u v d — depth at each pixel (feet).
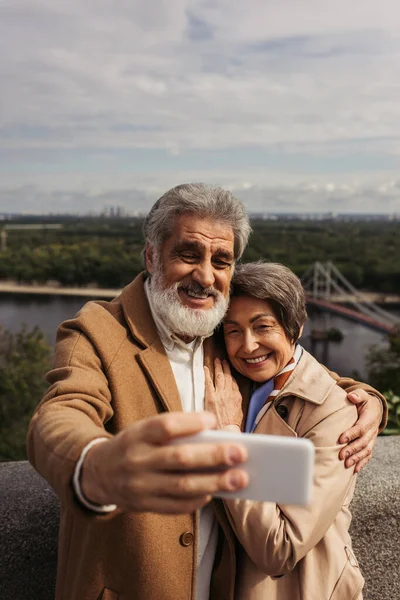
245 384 4.60
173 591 3.83
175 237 4.27
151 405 4.04
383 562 5.32
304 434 4.08
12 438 41.27
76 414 3.05
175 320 4.21
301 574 4.04
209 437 2.12
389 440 6.48
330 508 3.85
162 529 3.81
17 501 4.85
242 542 3.82
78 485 2.39
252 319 4.29
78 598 3.80
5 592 4.73
